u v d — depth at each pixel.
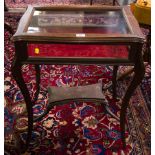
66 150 1.44
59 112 1.70
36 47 1.16
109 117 1.66
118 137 1.52
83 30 1.31
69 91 1.55
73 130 1.56
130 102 1.80
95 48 1.17
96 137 1.52
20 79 1.25
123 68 2.15
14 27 2.66
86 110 1.72
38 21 1.34
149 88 1.95
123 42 1.14
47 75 2.05
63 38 1.13
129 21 1.31
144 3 1.90
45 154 1.41
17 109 1.71
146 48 2.11
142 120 1.65
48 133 1.54
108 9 1.45
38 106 1.74
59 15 1.41
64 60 1.19
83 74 2.08
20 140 1.49
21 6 3.20
